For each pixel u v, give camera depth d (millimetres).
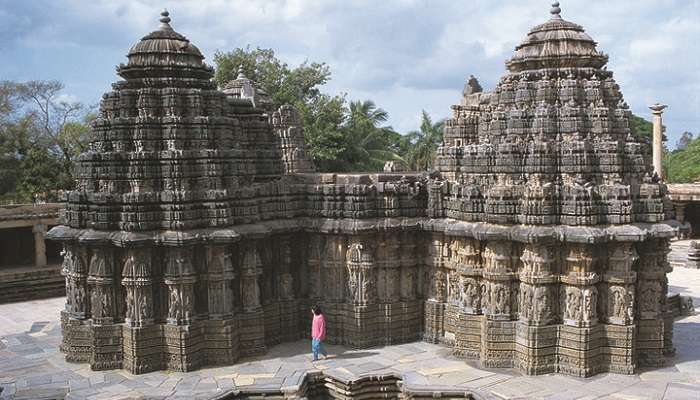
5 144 54062
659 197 19547
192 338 19562
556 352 19141
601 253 19047
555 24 20594
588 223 18625
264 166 22812
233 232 19547
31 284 33250
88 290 20484
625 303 18922
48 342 23125
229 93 33156
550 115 19641
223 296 20000
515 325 19562
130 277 19141
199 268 19953
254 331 20969
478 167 20875
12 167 54031
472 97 31266
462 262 20703
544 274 18859
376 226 21453
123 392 17750
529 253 19031
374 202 21859
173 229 19203
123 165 19516
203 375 19109
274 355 21125
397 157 60438
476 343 20531
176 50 20281
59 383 18531
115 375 19172
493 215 19547
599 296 19250
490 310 19828
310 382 19125
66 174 53000
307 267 23016
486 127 21625
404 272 22391
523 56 20641
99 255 19500
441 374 19094
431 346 22000
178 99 19859
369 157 59656
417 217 22391
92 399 17266
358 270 21703
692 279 36719
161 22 20656
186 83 20234
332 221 21875
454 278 21672
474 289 20547
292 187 22578
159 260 19578
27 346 22578
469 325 20609
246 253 20734
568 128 19469
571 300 18859
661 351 19859
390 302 22141
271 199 22016
